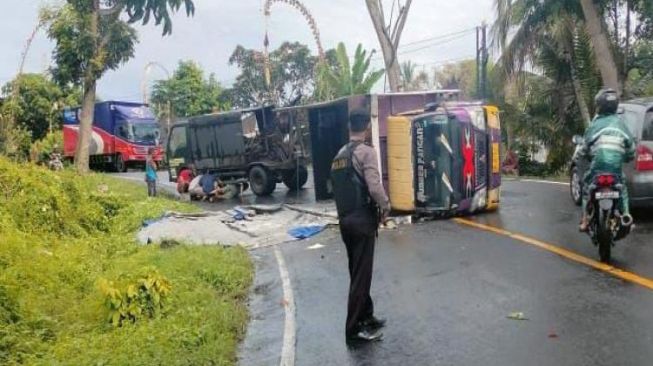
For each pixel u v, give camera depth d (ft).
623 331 16.44
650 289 19.79
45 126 137.49
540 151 80.74
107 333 18.78
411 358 16.01
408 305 20.47
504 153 79.82
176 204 52.16
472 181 37.52
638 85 68.54
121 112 120.26
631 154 24.06
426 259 26.91
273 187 63.26
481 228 33.04
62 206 38.17
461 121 37.19
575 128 72.43
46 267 25.75
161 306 20.49
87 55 71.00
